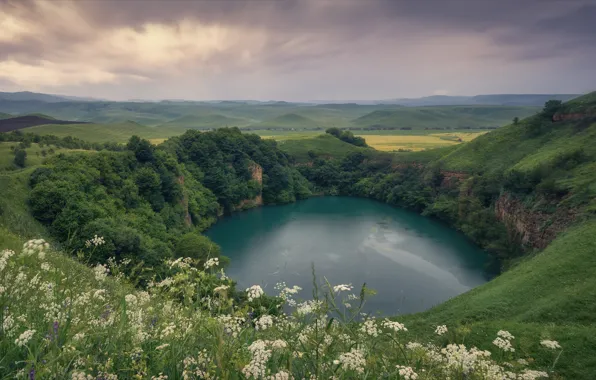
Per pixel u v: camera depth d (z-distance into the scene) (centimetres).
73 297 505
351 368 388
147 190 7812
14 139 9806
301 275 5962
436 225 9412
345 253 7075
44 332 412
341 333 450
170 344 423
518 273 4034
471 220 8381
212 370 372
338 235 8381
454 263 6650
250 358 379
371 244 7656
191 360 395
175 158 10444
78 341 395
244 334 443
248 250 7288
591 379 1680
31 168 6378
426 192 10931
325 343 425
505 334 651
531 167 7775
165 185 8388
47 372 333
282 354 406
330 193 13950
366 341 461
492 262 6725
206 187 10706
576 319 2562
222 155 11706
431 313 3584
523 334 2223
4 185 5291
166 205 8088
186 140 11669
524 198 7194
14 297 466
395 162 13875
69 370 361
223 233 8712
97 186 6744
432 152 14012
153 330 504
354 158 14950
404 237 8238
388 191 12525
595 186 5853
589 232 4150
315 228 9081
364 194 13488
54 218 5225
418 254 7081
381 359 442
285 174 12688
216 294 551
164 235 7056
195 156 11312
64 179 6119
